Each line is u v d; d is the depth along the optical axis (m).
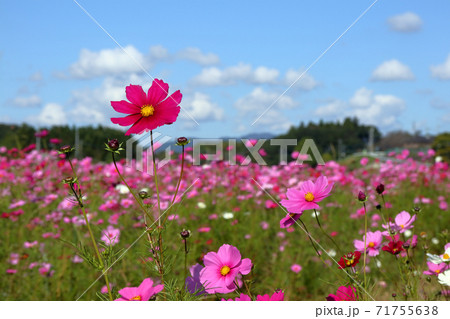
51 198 3.67
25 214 3.52
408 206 3.94
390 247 1.39
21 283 2.50
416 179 5.01
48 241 3.02
